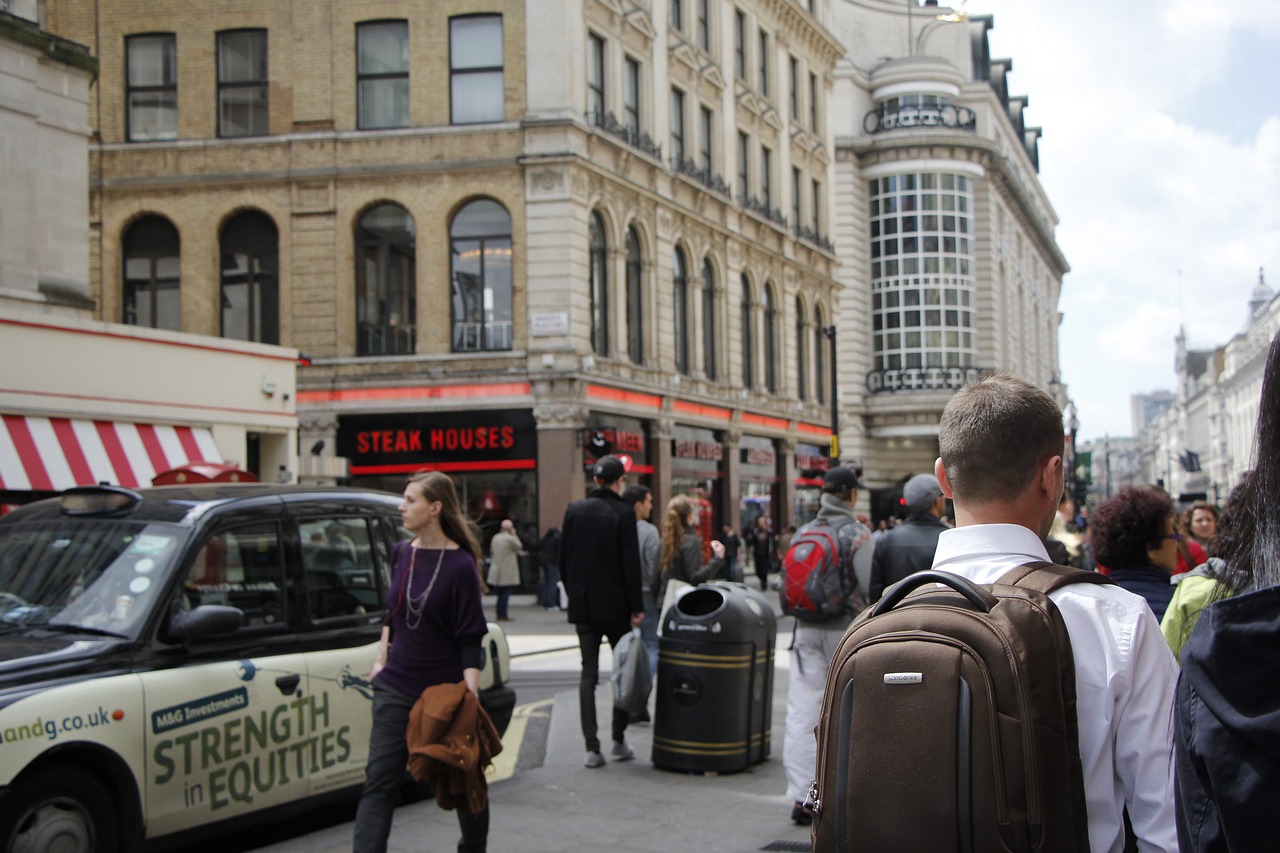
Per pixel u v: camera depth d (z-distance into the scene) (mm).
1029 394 2568
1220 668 1624
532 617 23609
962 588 2271
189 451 18125
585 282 27719
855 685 2232
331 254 27484
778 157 40062
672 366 31844
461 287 27594
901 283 53656
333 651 6832
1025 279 74250
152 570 6086
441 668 5570
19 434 15531
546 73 27297
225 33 28203
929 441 55750
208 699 5992
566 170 27062
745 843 6520
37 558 6367
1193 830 1675
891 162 53594
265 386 20156
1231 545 1930
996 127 64750
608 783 8070
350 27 27781
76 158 16781
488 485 27500
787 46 41281
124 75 28125
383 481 27484
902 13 62562
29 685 5332
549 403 26922
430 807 7516
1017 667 2137
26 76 16047
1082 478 74500
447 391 27203
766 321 39312
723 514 35094
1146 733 2238
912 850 2094
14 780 5086
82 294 16844
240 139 27719
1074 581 2377
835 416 30828
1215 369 157875
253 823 6277
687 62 33594
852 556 6902
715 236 34938
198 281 27688
